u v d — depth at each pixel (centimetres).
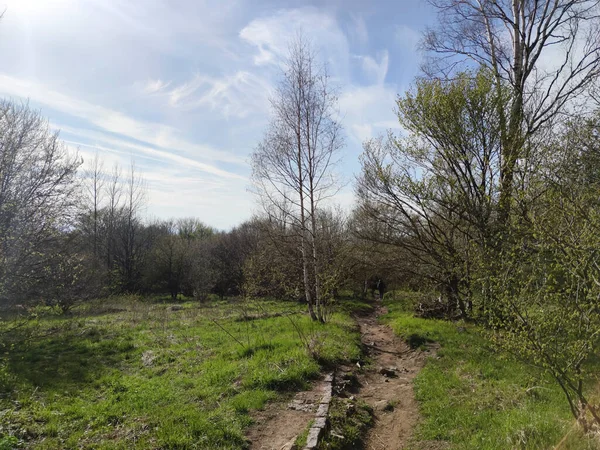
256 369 826
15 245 1153
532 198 671
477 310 873
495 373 803
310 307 1508
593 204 544
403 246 1524
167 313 2064
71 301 1848
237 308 2070
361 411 686
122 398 759
